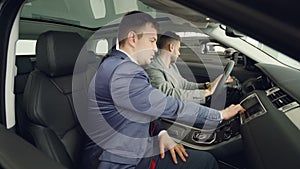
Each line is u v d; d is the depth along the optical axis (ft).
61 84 5.16
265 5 1.30
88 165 5.01
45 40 5.02
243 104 6.05
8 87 4.10
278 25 1.30
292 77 6.19
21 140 3.37
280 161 3.74
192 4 1.56
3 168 2.88
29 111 4.71
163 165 5.42
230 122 6.47
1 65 3.90
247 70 7.26
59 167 2.94
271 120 4.82
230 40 7.57
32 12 7.22
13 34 3.90
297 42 1.29
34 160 2.99
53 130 4.84
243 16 1.39
